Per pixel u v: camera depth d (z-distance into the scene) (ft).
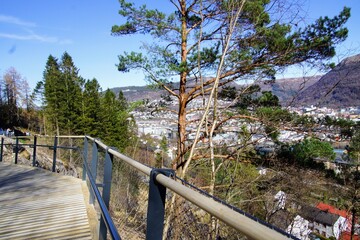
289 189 25.14
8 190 16.37
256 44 25.21
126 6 28.09
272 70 25.26
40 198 14.60
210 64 26.99
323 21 23.36
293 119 24.72
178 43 29.89
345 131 23.15
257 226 1.75
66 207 13.05
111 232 3.82
